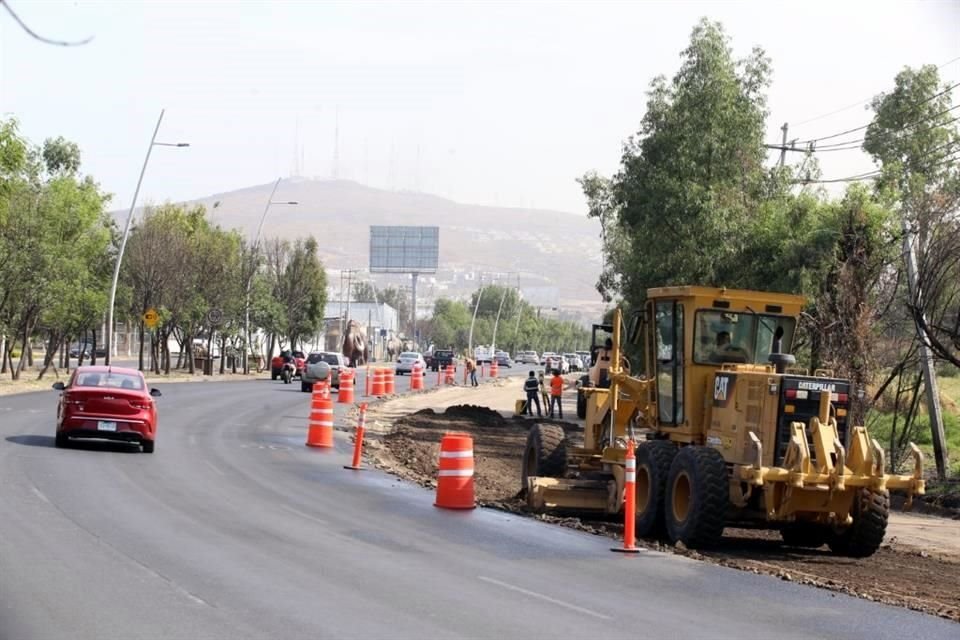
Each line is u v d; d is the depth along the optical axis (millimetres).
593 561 18688
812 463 20500
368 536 19938
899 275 36656
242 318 98250
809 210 42031
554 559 18641
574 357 163625
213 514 21359
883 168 48406
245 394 66938
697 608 15109
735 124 44000
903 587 18688
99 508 21125
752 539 23969
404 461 37219
